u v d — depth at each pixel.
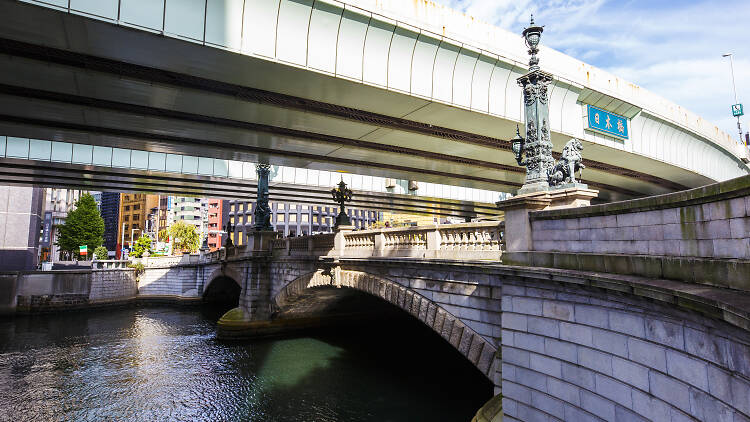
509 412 9.84
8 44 12.51
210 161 35.66
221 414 16.45
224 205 101.44
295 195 44.56
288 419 15.80
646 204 6.83
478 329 12.36
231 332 27.62
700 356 5.53
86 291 43.91
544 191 10.02
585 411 8.00
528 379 9.46
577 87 20.81
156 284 50.03
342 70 15.08
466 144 23.02
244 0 13.09
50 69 13.94
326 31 14.48
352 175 43.50
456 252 13.41
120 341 29.27
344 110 18.34
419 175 31.94
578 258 8.23
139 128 20.06
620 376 7.23
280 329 28.72
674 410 6.05
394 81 16.14
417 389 18.66
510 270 9.77
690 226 6.07
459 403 16.91
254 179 37.78
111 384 20.11
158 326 35.41
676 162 28.19
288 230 96.81
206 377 20.81
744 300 4.46
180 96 16.23
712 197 5.55
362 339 27.86
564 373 8.55
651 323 6.57
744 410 4.71
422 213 62.19
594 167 28.56
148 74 14.66
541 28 10.88
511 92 19.05
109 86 15.24
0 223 44.69
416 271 14.98
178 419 16.14
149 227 130.25
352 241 19.48
